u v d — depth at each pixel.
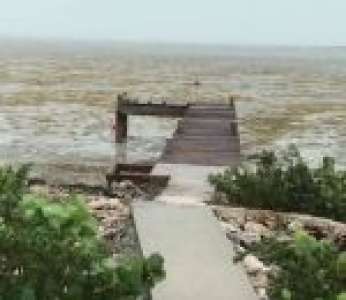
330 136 55.12
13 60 197.75
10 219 8.64
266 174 19.41
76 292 8.12
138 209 16.62
